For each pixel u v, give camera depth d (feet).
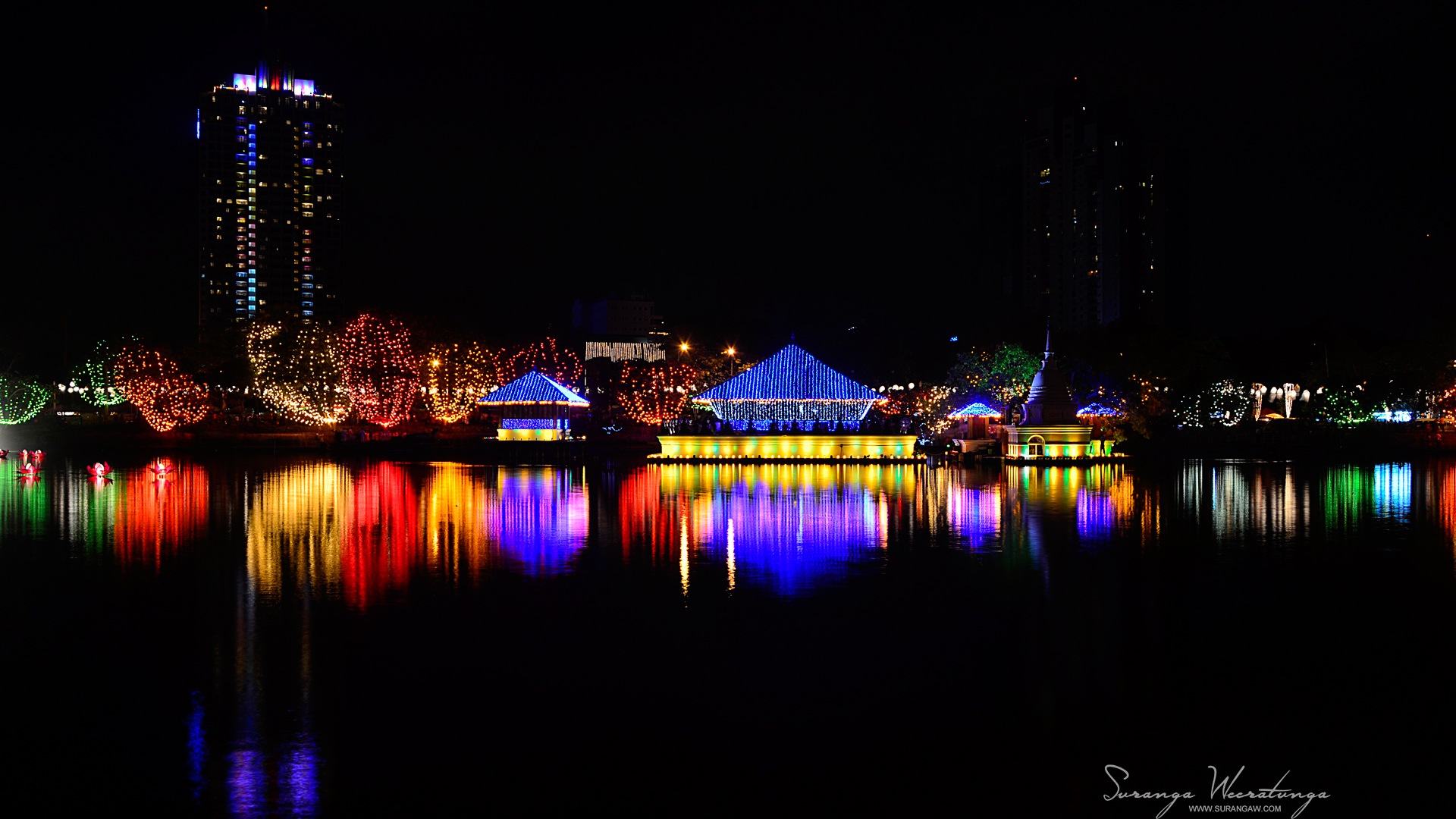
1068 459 210.38
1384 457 240.94
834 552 78.23
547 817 30.40
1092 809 30.96
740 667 45.16
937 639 49.85
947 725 37.81
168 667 45.03
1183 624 52.95
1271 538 86.12
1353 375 314.76
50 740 36.40
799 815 30.53
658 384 349.00
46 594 61.16
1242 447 268.82
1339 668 44.83
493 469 190.80
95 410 391.04
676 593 61.41
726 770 33.71
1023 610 56.44
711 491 136.87
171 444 277.85
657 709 39.52
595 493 133.69
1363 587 63.10
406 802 31.40
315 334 307.37
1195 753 35.19
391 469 189.88
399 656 46.93
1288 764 34.24
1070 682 42.78
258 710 39.45
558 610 56.70
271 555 76.54
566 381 371.76
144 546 81.61
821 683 42.75
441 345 322.34
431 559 74.95
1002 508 112.57
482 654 47.32
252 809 30.94
